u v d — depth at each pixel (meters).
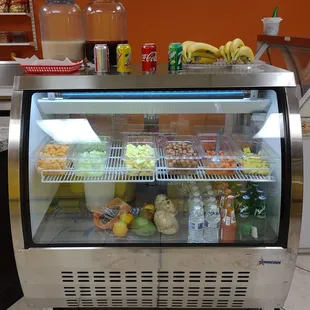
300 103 1.91
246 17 3.17
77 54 1.68
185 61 1.66
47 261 1.45
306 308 1.75
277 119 1.36
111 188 1.64
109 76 1.33
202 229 1.52
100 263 1.48
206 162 1.53
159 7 3.13
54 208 1.64
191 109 1.44
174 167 1.51
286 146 1.33
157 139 1.66
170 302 1.61
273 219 1.50
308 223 2.13
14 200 1.35
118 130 1.64
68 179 1.49
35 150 1.42
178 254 1.45
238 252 1.44
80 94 1.40
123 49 1.41
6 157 1.69
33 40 3.30
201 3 3.13
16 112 1.32
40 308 1.66
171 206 1.61
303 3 3.13
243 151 1.58
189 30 3.21
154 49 1.44
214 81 1.33
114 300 1.60
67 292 1.56
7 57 3.38
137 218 1.58
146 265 1.48
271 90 1.37
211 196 1.63
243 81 1.33
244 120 1.62
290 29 3.21
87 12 1.71
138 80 1.33
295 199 1.34
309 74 1.91
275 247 1.42
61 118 1.57
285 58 2.13
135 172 1.51
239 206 1.60
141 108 1.44
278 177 1.40
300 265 2.09
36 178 1.45
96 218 1.59
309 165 2.03
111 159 1.56
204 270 1.49
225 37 3.23
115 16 1.71
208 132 1.66
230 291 1.55
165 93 1.39
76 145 1.53
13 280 1.81
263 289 1.53
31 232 1.43
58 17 1.64
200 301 1.60
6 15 3.23
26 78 1.32
